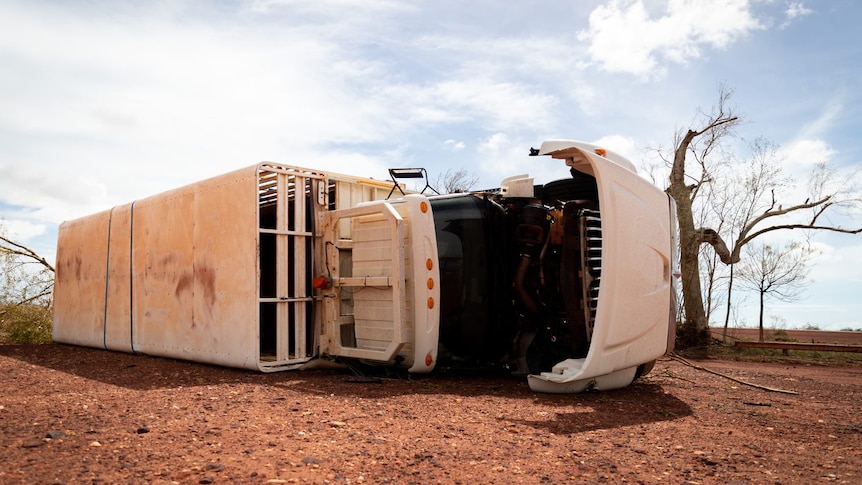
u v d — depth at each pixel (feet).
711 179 60.34
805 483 11.72
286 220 27.32
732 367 37.50
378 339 25.43
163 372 27.35
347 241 27.63
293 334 28.89
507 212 26.96
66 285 45.42
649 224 23.25
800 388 26.27
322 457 12.64
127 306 36.50
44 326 49.47
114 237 38.50
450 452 13.43
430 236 24.84
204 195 29.60
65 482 10.66
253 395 20.59
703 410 19.75
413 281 24.50
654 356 23.73
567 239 23.49
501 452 13.60
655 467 12.68
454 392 22.18
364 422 16.34
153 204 34.04
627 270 21.89
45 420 15.81
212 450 12.98
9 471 11.22
